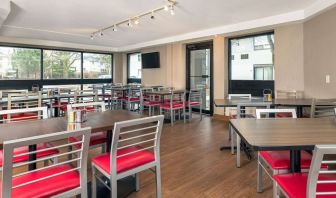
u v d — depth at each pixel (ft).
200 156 11.05
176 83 24.90
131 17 15.84
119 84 29.53
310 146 4.22
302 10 14.30
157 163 6.47
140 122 5.78
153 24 18.03
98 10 14.23
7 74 23.89
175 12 14.74
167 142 13.34
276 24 15.74
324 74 13.21
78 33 21.45
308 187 3.76
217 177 8.81
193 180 8.57
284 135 4.96
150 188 7.95
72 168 5.26
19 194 4.33
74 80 28.81
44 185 4.66
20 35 21.98
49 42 25.16
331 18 12.48
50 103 16.42
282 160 5.82
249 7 13.80
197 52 23.59
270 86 18.26
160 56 26.81
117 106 25.21
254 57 19.21
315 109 10.68
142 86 26.02
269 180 8.42
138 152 6.47
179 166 9.87
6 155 3.80
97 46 29.19
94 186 6.49
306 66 14.98
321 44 13.41
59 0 12.41
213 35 19.74
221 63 20.57
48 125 6.40
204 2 12.89
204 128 16.94
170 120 19.40
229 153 11.44
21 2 12.69
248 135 4.96
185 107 20.22
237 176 8.88
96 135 8.52
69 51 28.37
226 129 16.60
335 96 12.33
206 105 23.06
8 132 5.59
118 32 21.18
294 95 15.58
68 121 6.78
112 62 32.35
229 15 15.46
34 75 25.61
